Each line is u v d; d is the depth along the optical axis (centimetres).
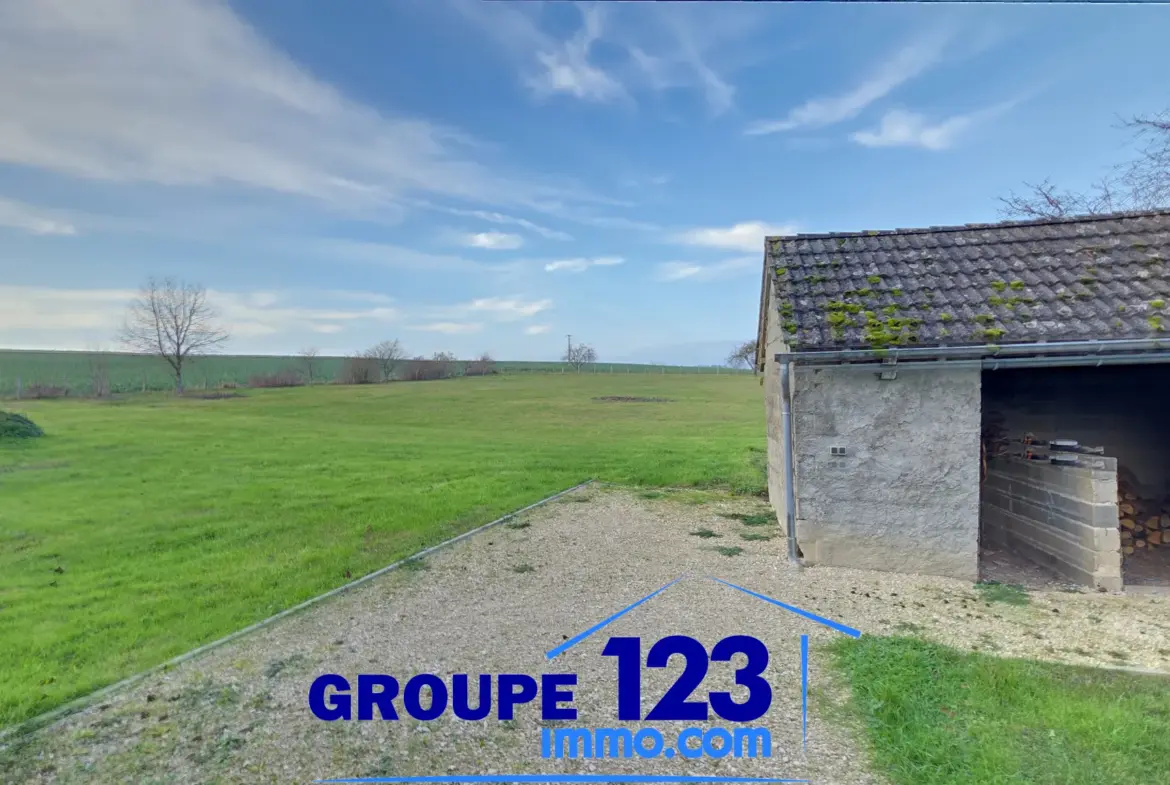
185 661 501
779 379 812
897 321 666
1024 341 619
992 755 335
